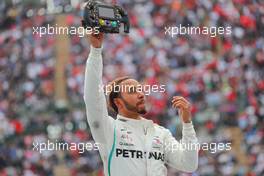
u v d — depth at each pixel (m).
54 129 55.34
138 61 61.34
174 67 60.03
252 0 66.19
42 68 64.19
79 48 64.38
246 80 57.44
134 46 62.69
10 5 70.75
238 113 53.34
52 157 52.34
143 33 63.72
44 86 62.59
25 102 61.72
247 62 59.84
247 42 62.84
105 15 13.95
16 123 57.12
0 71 66.69
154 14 65.81
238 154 49.31
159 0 66.62
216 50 61.44
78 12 66.69
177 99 14.91
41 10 68.38
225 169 47.81
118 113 15.30
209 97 54.66
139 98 15.02
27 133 56.38
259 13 65.75
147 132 14.97
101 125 14.37
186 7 65.38
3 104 62.44
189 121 14.84
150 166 14.62
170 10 65.88
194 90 55.88
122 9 14.23
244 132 51.28
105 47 62.59
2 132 56.72
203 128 51.81
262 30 64.56
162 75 59.19
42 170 52.25
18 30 68.88
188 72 58.00
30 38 67.31
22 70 65.31
